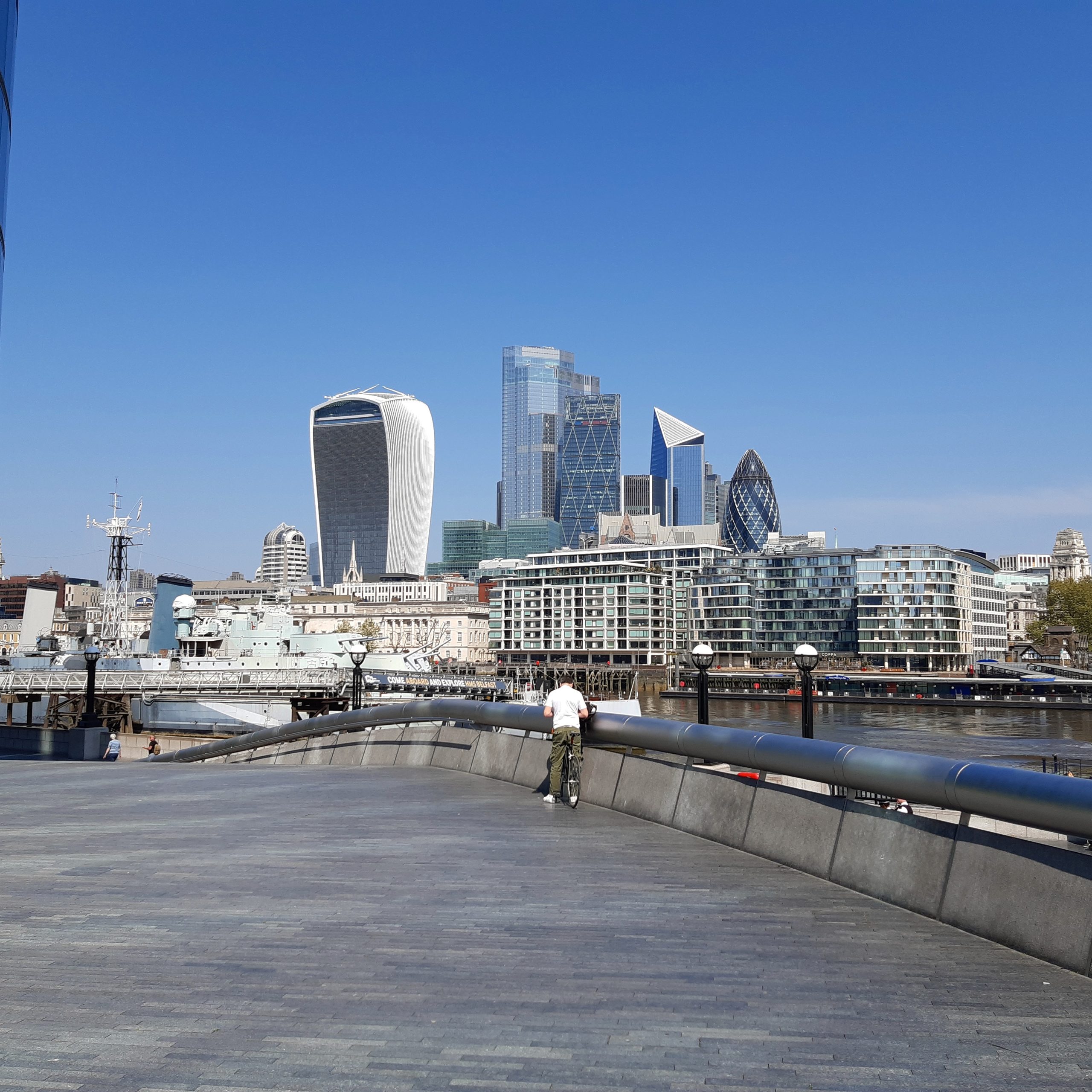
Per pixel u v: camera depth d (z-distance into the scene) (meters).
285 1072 5.25
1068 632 179.75
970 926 7.96
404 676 87.81
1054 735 101.56
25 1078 5.16
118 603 96.75
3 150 27.27
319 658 85.62
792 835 10.66
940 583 189.88
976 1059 5.46
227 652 91.81
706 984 6.70
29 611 105.88
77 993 6.47
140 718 78.94
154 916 8.48
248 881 9.89
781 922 8.29
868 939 7.78
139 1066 5.32
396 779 20.12
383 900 9.09
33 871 10.47
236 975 6.85
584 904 8.90
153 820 14.40
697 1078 5.20
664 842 12.09
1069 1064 5.39
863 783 9.48
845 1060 5.43
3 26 26.52
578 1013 6.13
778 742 10.95
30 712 76.94
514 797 16.48
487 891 9.45
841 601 199.25
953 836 8.46
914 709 146.75
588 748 16.08
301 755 30.19
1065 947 7.09
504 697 102.19
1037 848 7.57
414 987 6.59
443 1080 5.16
